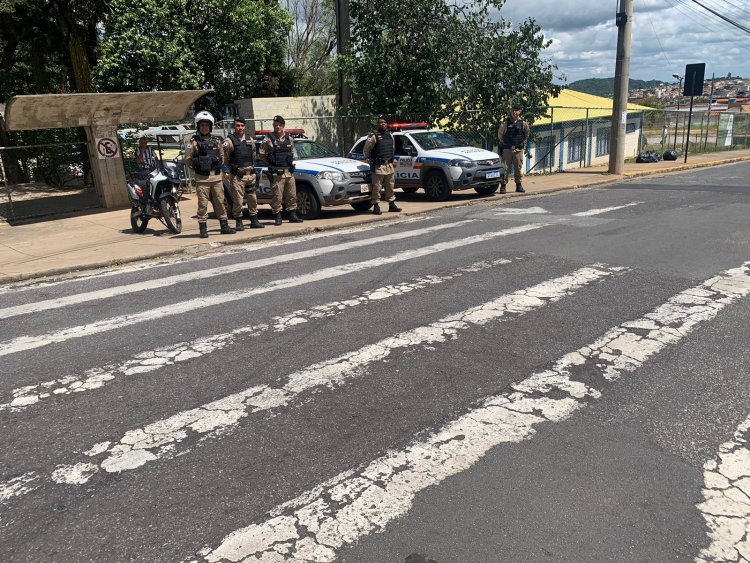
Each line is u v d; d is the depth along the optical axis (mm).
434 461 3301
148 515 2930
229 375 4480
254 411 3926
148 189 10742
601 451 3350
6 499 3096
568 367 4430
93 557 2658
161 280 7430
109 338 5363
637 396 3963
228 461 3367
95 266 8453
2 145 19797
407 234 9820
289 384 4297
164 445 3553
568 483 3076
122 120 14492
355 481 3145
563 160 27531
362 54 18266
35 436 3715
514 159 14602
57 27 20781
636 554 2580
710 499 2924
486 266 7355
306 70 37719
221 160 10055
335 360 4684
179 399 4129
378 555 2609
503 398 3992
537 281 6625
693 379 4172
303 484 3135
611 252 7875
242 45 22297
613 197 13516
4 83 21734
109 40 19344
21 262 8797
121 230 11547
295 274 7383
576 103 32562
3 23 19828
